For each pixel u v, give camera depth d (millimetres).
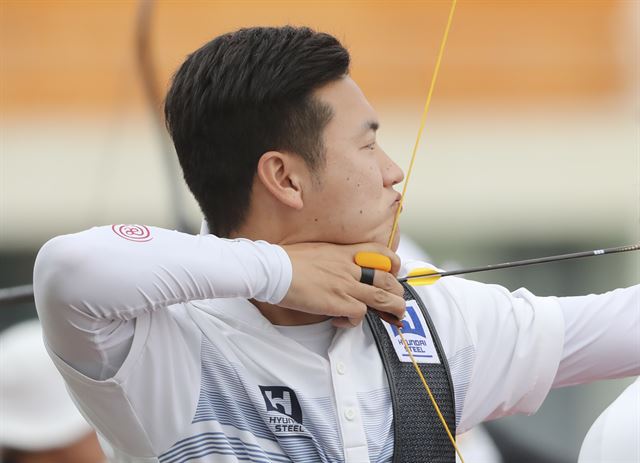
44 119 17750
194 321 5816
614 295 6281
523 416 12219
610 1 17391
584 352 6176
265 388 5719
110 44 17922
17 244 17188
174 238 5492
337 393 5703
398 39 17859
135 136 16938
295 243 5859
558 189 17234
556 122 17609
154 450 5656
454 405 5930
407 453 5742
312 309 5559
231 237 6039
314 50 5773
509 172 17344
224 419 5676
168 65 17203
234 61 5820
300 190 5766
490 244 17109
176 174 11188
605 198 16938
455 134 17734
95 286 5266
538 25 17906
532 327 6137
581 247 16859
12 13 17922
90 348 5426
